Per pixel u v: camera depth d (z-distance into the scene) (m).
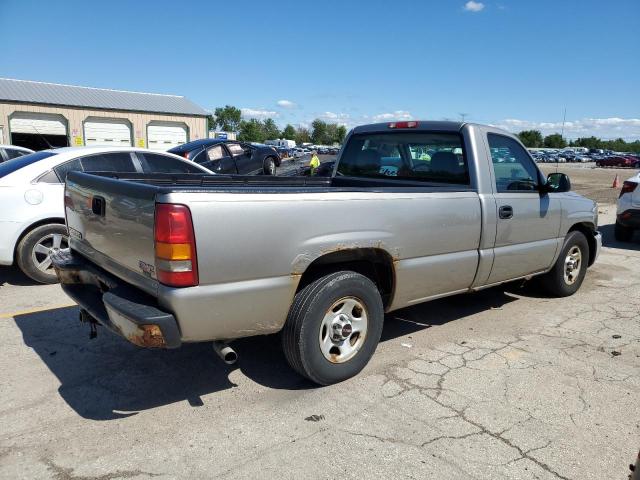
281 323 3.43
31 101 33.56
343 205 3.50
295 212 3.28
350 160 5.72
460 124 4.67
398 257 3.87
